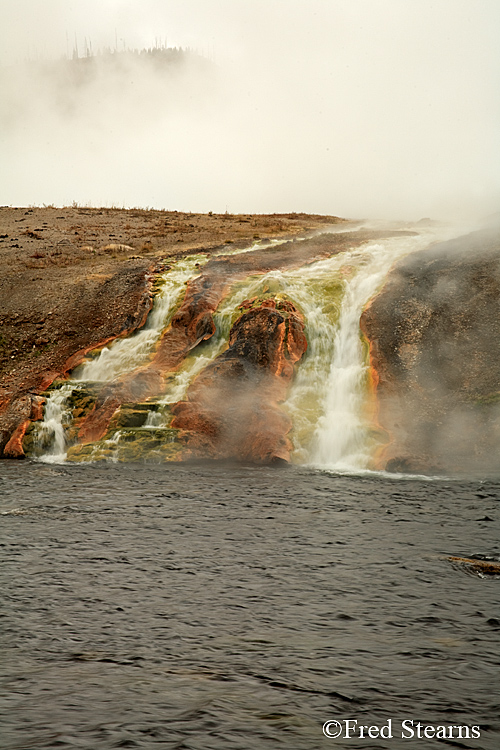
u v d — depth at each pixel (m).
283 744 5.51
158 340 28.11
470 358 23.03
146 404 23.00
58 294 33.97
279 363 24.39
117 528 12.54
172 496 15.52
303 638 7.69
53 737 5.55
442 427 20.64
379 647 7.45
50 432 23.27
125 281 34.16
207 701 6.22
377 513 13.80
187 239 48.41
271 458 20.45
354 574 9.95
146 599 8.91
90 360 27.55
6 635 7.71
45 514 13.62
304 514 13.73
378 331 25.20
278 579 9.73
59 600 8.84
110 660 7.09
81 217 62.81
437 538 11.92
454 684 6.59
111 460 21.11
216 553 10.98
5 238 50.66
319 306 27.78
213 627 8.01
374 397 22.69
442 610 8.53
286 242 41.81
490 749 5.46
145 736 5.60
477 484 16.97
